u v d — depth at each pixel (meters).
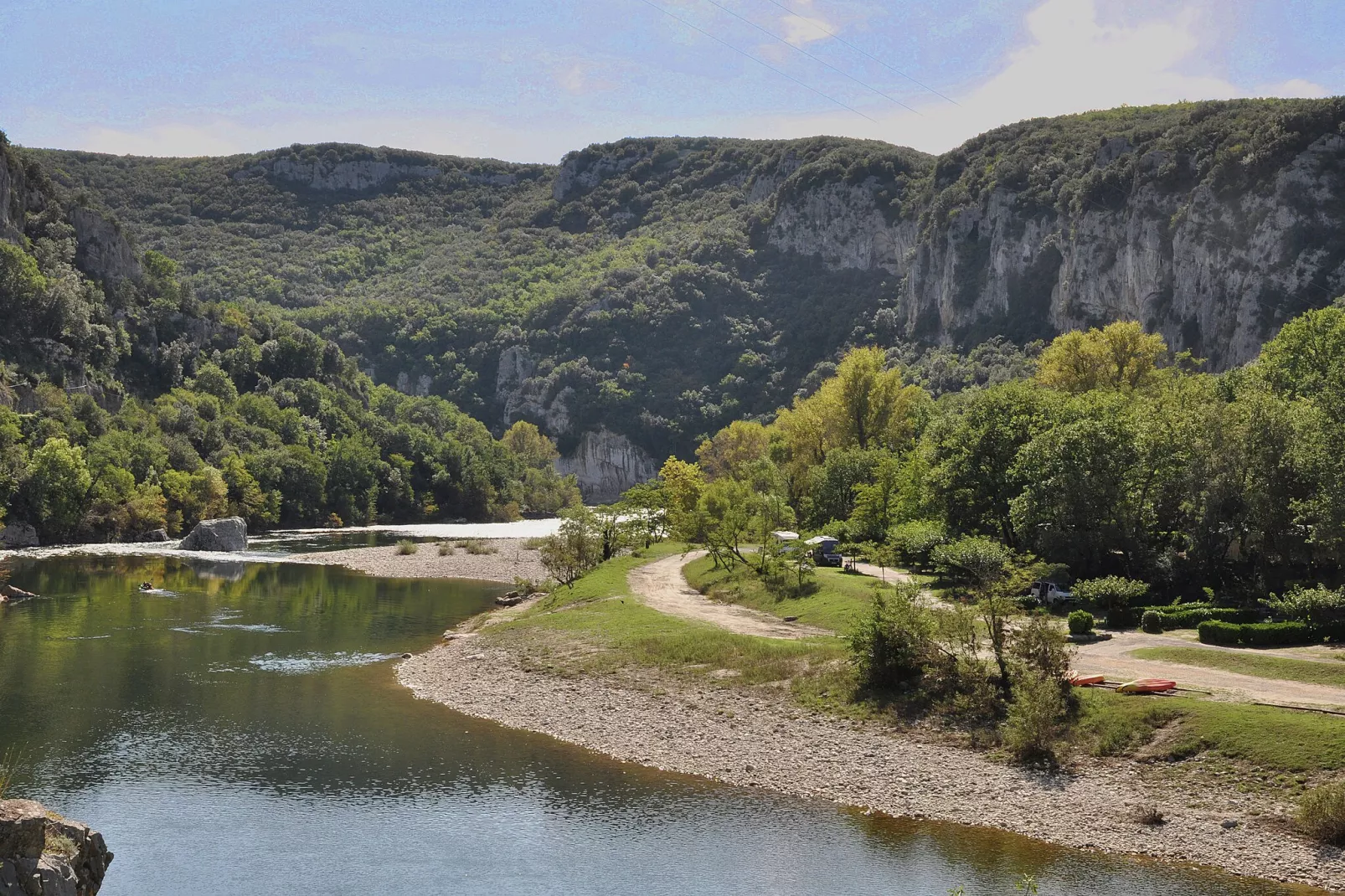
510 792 36.69
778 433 155.50
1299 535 60.78
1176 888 28.44
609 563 92.94
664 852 31.55
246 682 52.72
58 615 72.88
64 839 22.94
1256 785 32.94
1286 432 62.59
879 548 79.62
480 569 111.12
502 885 29.34
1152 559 64.06
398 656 59.88
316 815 34.50
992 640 42.94
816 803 35.66
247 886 29.19
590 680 51.34
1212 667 44.44
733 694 46.97
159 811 34.59
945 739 39.84
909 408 122.00
